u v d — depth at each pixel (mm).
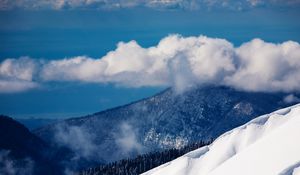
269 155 164750
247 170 166125
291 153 159875
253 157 169125
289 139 165750
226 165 175875
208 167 194000
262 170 161500
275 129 182625
